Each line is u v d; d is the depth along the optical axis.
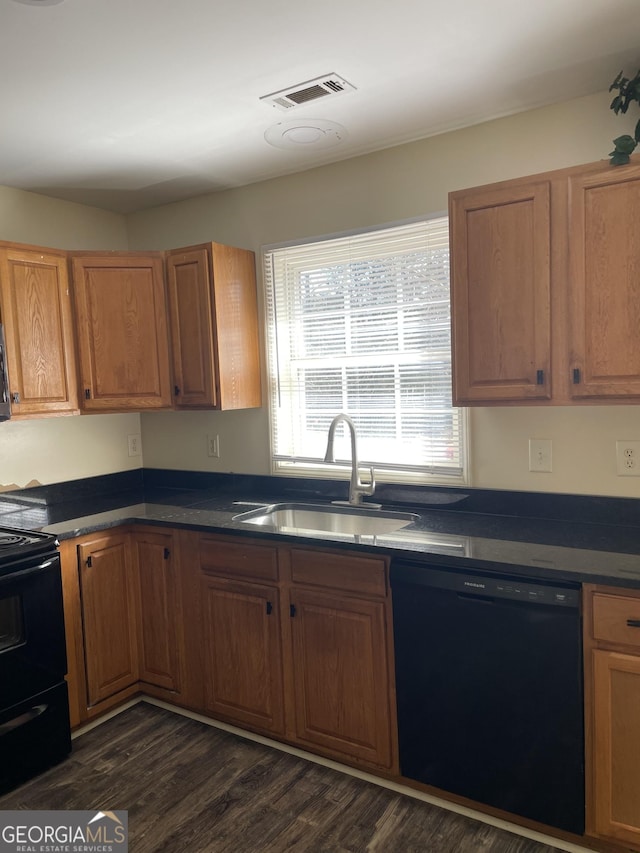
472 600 1.92
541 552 1.94
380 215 2.69
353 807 2.11
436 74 2.03
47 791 2.25
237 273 2.96
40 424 3.10
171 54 1.84
